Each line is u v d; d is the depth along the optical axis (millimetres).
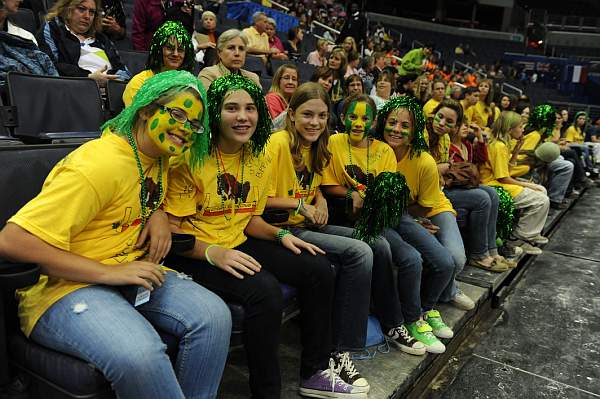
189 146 1338
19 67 2447
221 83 1563
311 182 2107
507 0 24016
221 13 8438
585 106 17156
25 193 1337
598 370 2363
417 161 2457
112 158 1242
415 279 2105
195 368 1247
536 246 4156
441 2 24891
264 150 1756
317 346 1657
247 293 1425
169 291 1318
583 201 6566
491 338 2660
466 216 3109
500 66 19578
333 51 4637
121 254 1325
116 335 1096
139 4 4016
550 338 2682
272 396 1447
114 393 1139
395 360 2043
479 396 2111
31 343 1196
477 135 3760
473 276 3055
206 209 1606
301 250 1701
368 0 25312
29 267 1091
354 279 1796
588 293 3357
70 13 2828
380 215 1941
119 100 2631
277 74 3236
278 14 9633
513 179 3859
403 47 18266
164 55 2469
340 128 3334
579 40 23500
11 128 2066
